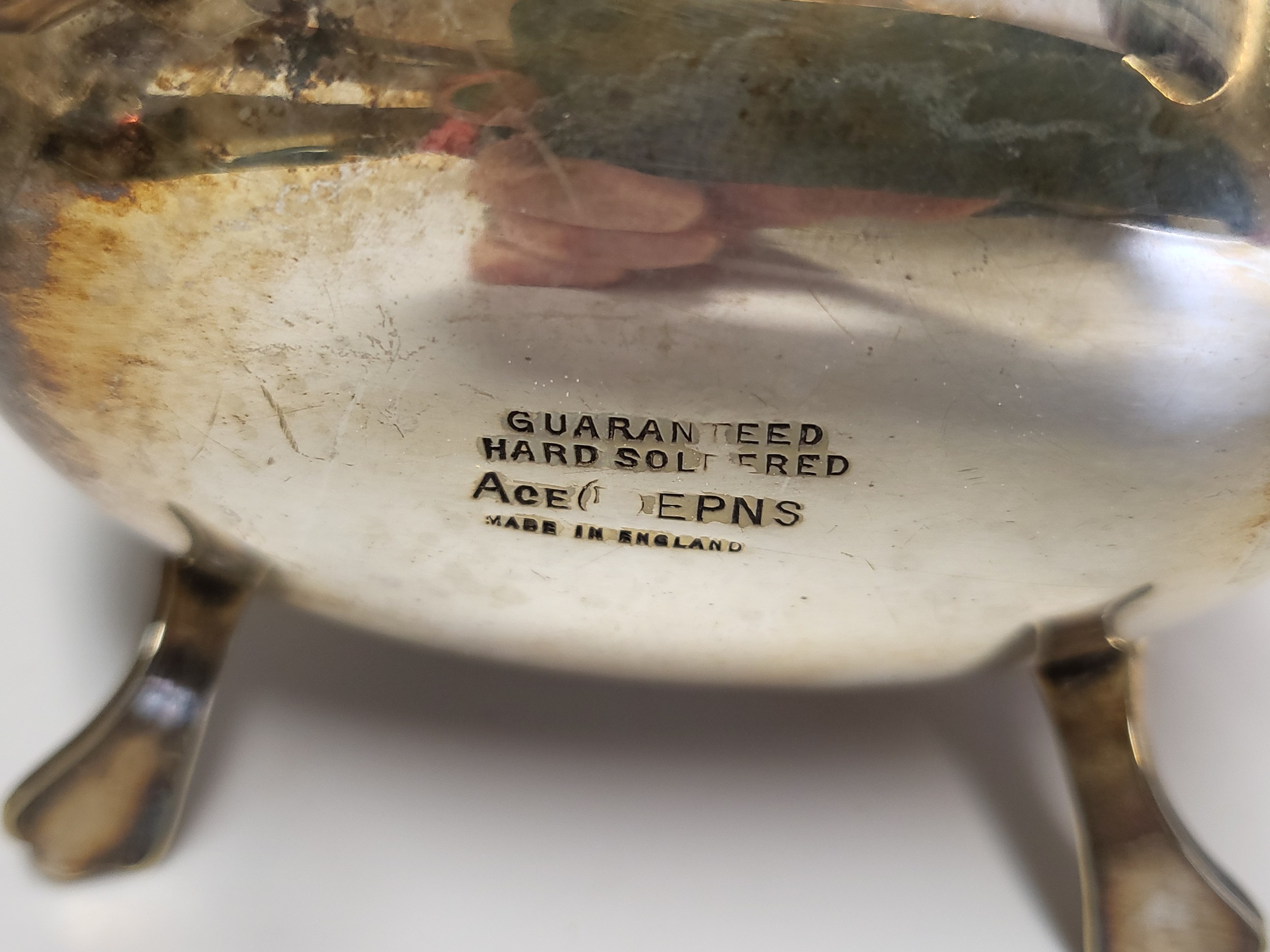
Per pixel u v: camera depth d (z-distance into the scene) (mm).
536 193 54
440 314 55
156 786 75
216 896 73
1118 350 55
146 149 54
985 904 75
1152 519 60
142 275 56
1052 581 63
